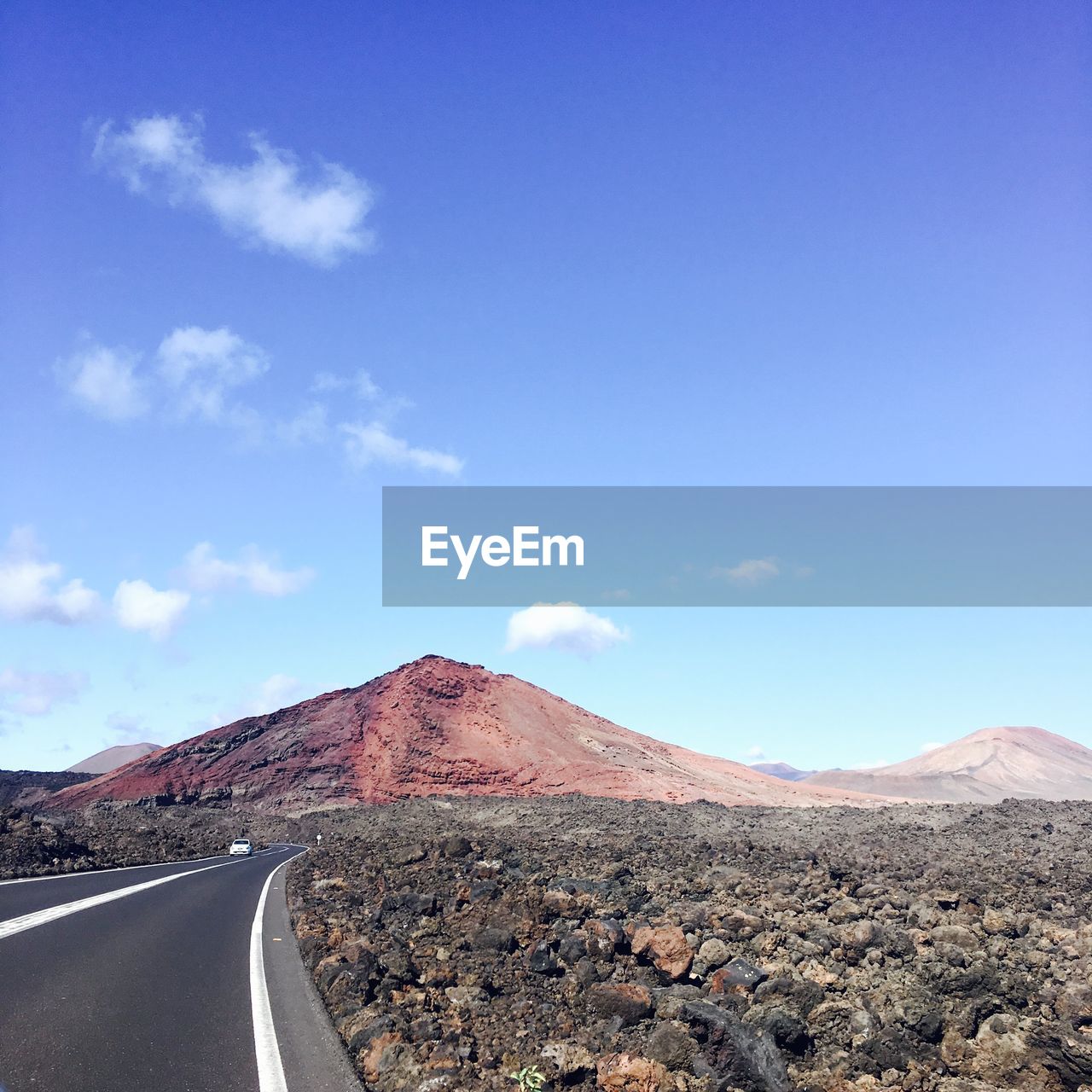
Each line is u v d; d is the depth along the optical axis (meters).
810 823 55.19
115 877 26.72
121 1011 9.52
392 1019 10.27
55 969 11.24
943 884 23.23
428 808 86.69
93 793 125.56
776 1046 10.34
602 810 71.56
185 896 22.08
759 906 19.23
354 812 94.38
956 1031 11.12
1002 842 37.78
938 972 12.50
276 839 80.12
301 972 12.92
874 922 15.41
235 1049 8.64
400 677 150.62
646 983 13.51
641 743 149.50
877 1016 11.44
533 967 13.98
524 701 147.50
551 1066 9.65
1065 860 30.19
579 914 17.55
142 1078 7.46
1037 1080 10.22
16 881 22.56
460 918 18.00
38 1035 8.30
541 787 120.00
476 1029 11.12
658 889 22.39
